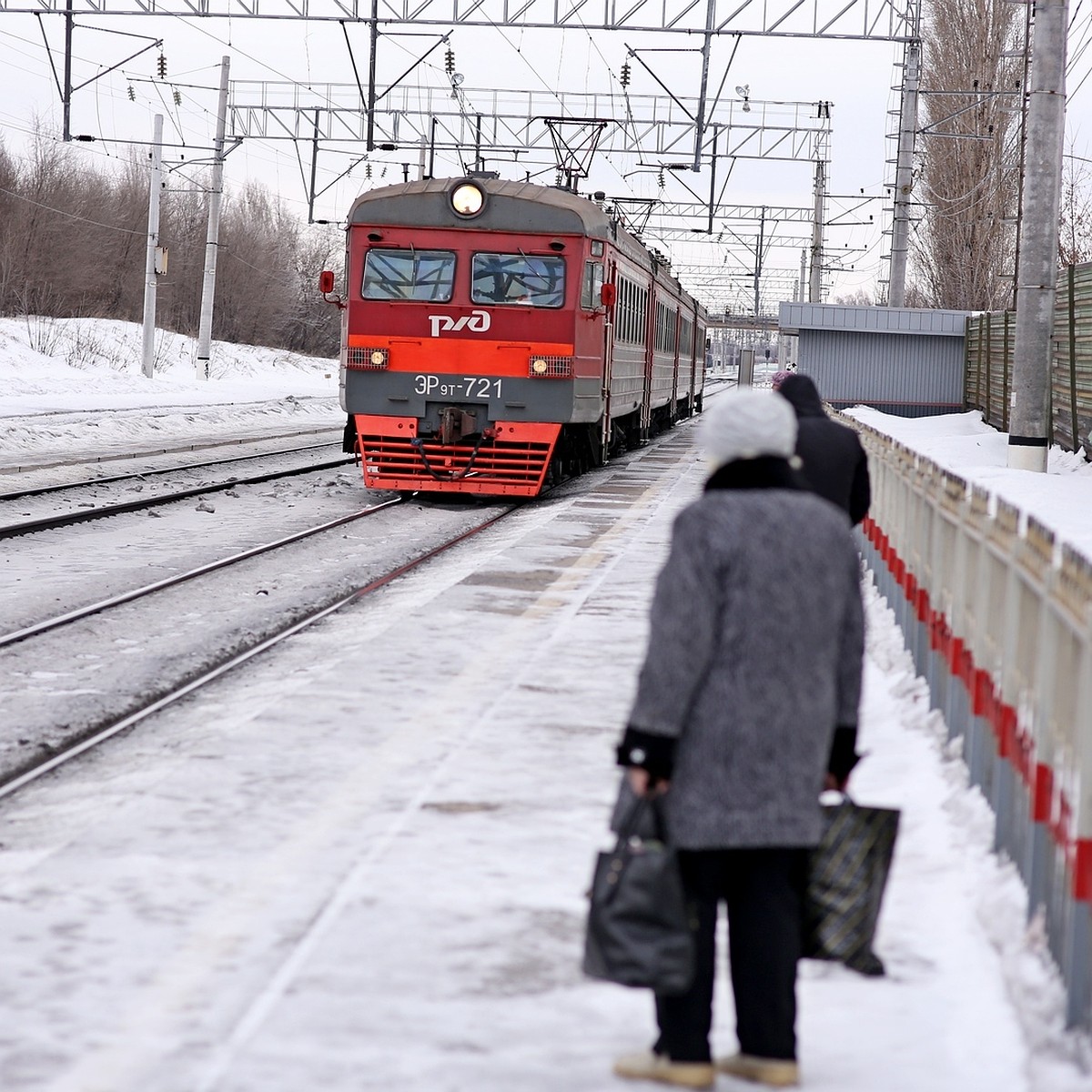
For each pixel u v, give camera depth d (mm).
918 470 25234
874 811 10812
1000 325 83188
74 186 190250
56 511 48094
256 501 54625
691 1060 10336
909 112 97375
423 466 52469
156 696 24484
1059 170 55750
